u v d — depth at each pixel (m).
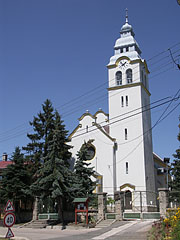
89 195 39.53
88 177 42.72
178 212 18.56
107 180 49.75
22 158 42.69
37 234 28.70
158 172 58.16
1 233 30.89
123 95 53.47
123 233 24.94
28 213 44.19
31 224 37.16
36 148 49.91
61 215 35.03
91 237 24.50
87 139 53.16
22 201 42.78
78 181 39.22
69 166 50.19
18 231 32.22
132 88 53.06
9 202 17.42
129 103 52.69
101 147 51.69
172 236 17.30
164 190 30.47
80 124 54.34
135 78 53.44
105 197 34.72
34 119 50.97
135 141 50.62
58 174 34.12
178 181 45.88
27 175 42.16
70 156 51.12
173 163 48.16
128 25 58.00
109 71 55.69
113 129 52.81
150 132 55.41
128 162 50.12
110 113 53.69
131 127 51.59
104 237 23.91
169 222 19.05
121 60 55.06
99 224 32.16
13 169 41.38
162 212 29.94
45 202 41.94
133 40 56.28
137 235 23.27
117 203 33.75
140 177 48.75
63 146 50.47
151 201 49.22
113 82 54.94
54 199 36.41
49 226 34.38
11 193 40.62
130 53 55.22
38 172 36.50
